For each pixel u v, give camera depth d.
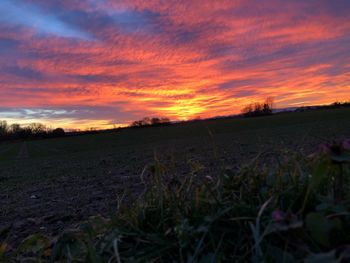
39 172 17.28
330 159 1.52
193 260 1.59
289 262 1.42
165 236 1.88
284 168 2.18
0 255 2.35
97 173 13.26
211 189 2.19
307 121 51.78
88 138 83.25
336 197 1.68
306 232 1.53
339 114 60.09
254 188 2.13
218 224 1.83
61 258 2.06
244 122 65.44
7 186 12.23
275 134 28.77
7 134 136.38
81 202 6.84
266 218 1.73
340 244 1.32
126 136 70.50
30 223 5.19
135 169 13.11
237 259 1.65
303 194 1.80
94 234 2.12
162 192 2.25
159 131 71.25
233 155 12.78
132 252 1.85
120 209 2.21
